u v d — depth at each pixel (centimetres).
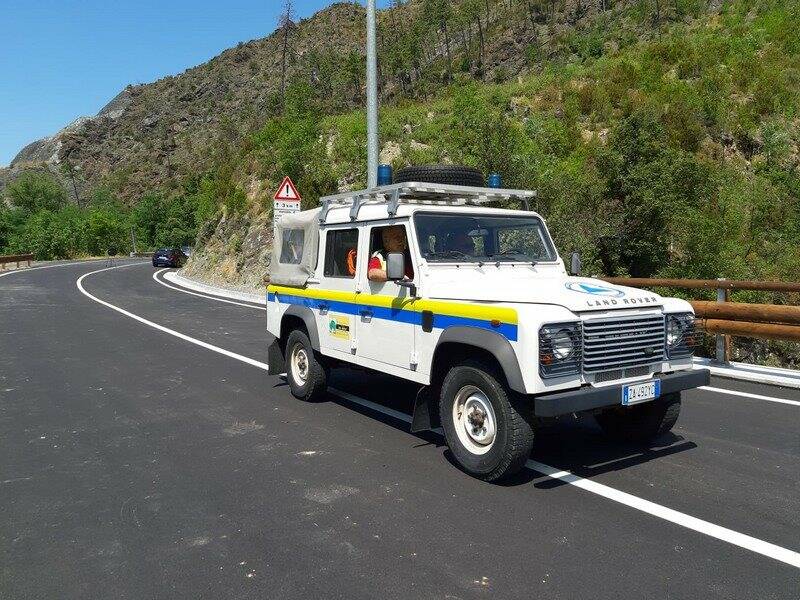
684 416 663
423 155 2288
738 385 802
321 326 695
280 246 799
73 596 332
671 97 2798
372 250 614
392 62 7044
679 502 443
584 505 439
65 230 6838
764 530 399
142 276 3250
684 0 5356
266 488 478
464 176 645
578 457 541
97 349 1109
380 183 663
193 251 3088
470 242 586
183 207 8394
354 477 498
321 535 398
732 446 565
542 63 5919
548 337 438
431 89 6444
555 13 7912
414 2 12094
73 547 387
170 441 596
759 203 2189
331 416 678
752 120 2677
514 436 456
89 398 764
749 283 838
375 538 392
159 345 1148
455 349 516
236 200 2684
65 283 2745
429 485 479
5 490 480
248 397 765
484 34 8269
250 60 18012
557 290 501
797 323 784
